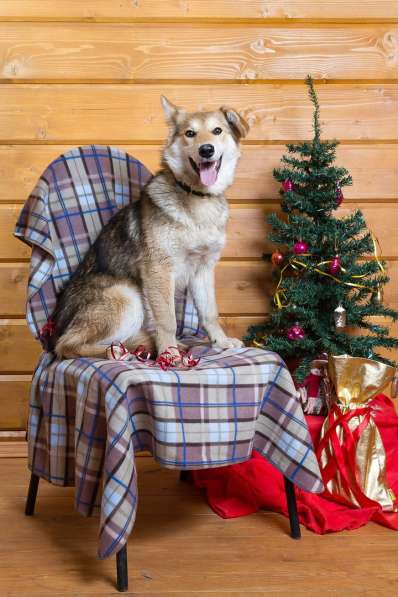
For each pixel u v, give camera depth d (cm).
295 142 340
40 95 332
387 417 271
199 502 272
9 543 229
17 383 343
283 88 338
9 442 340
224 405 212
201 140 259
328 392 274
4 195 336
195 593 194
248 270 344
